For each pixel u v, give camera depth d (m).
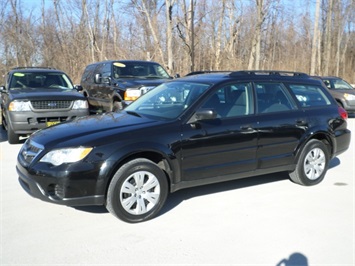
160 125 4.38
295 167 5.41
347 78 48.09
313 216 4.36
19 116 7.78
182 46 22.53
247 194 5.09
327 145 5.79
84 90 11.66
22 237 3.78
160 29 23.38
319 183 5.63
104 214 4.36
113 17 30.27
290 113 5.30
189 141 4.43
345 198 4.98
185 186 4.55
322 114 5.64
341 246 3.67
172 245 3.65
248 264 3.33
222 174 4.75
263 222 4.19
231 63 28.22
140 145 4.12
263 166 5.08
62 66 29.28
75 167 3.86
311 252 3.55
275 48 46.50
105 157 3.96
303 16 45.38
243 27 36.38
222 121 4.71
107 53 29.81
